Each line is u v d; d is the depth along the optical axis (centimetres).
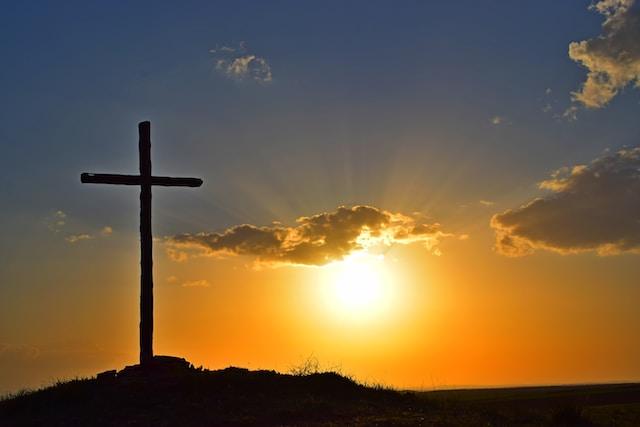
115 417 2081
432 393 2819
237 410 2128
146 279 2619
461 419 2089
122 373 2553
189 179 2753
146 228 2656
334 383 2505
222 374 2475
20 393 2417
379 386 2603
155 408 2152
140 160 2703
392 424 1928
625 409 2939
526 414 2347
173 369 2570
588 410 2609
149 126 2730
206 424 1989
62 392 2323
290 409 2134
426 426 1914
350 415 2100
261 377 2480
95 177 2636
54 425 2053
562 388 7200
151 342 2583
